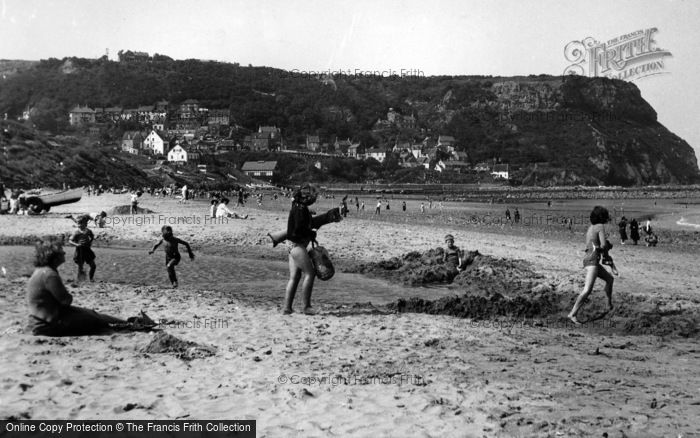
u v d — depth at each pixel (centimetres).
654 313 1276
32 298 932
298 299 1489
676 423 605
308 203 1242
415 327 1107
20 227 3309
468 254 2092
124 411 622
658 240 4672
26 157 10344
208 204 6881
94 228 3353
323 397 677
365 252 2611
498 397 685
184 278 1847
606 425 596
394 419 610
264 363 820
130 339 929
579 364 862
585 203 14062
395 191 19962
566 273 2048
